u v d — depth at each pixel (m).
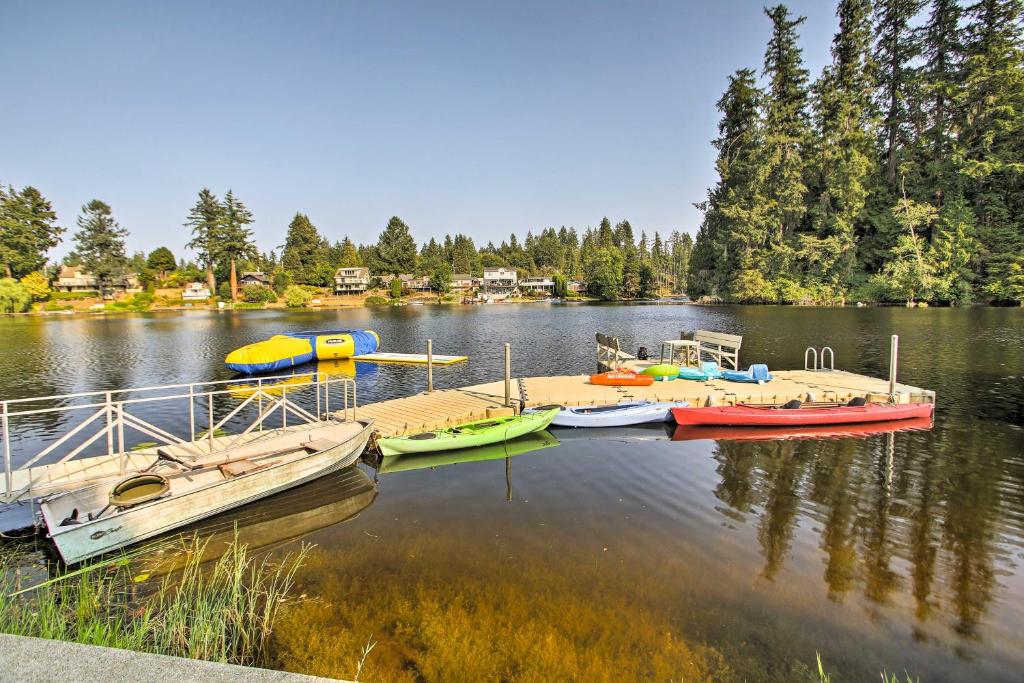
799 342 33.53
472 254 167.88
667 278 154.88
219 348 36.84
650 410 15.09
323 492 10.28
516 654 5.46
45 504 7.66
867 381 18.50
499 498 9.98
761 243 71.44
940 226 58.47
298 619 6.05
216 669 2.76
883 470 11.38
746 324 45.16
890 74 65.31
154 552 7.73
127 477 8.69
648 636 5.78
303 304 100.81
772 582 6.91
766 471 11.40
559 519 8.96
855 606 6.39
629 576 7.05
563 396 16.78
